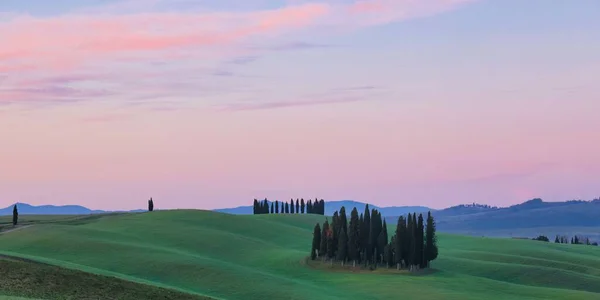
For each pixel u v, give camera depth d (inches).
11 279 2746.1
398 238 5679.1
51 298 2610.7
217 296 3882.9
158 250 5310.0
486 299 4087.1
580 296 4350.4
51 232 5836.6
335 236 5905.5
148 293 3011.8
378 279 4940.9
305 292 4028.1
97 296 2787.9
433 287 4537.4
